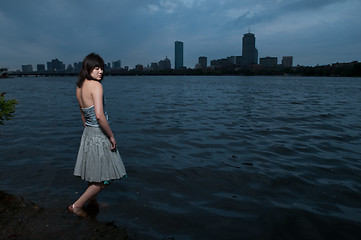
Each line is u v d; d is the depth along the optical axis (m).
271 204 2.87
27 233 2.12
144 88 31.11
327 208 2.80
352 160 4.43
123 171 2.61
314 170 3.95
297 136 6.15
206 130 6.68
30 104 12.61
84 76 2.38
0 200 2.70
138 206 2.71
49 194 2.88
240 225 2.43
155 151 4.79
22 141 5.29
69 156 4.32
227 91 25.33
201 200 2.92
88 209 2.60
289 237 2.27
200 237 2.21
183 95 19.45
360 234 2.33
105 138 2.48
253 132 6.52
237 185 3.37
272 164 4.20
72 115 8.97
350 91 26.75
